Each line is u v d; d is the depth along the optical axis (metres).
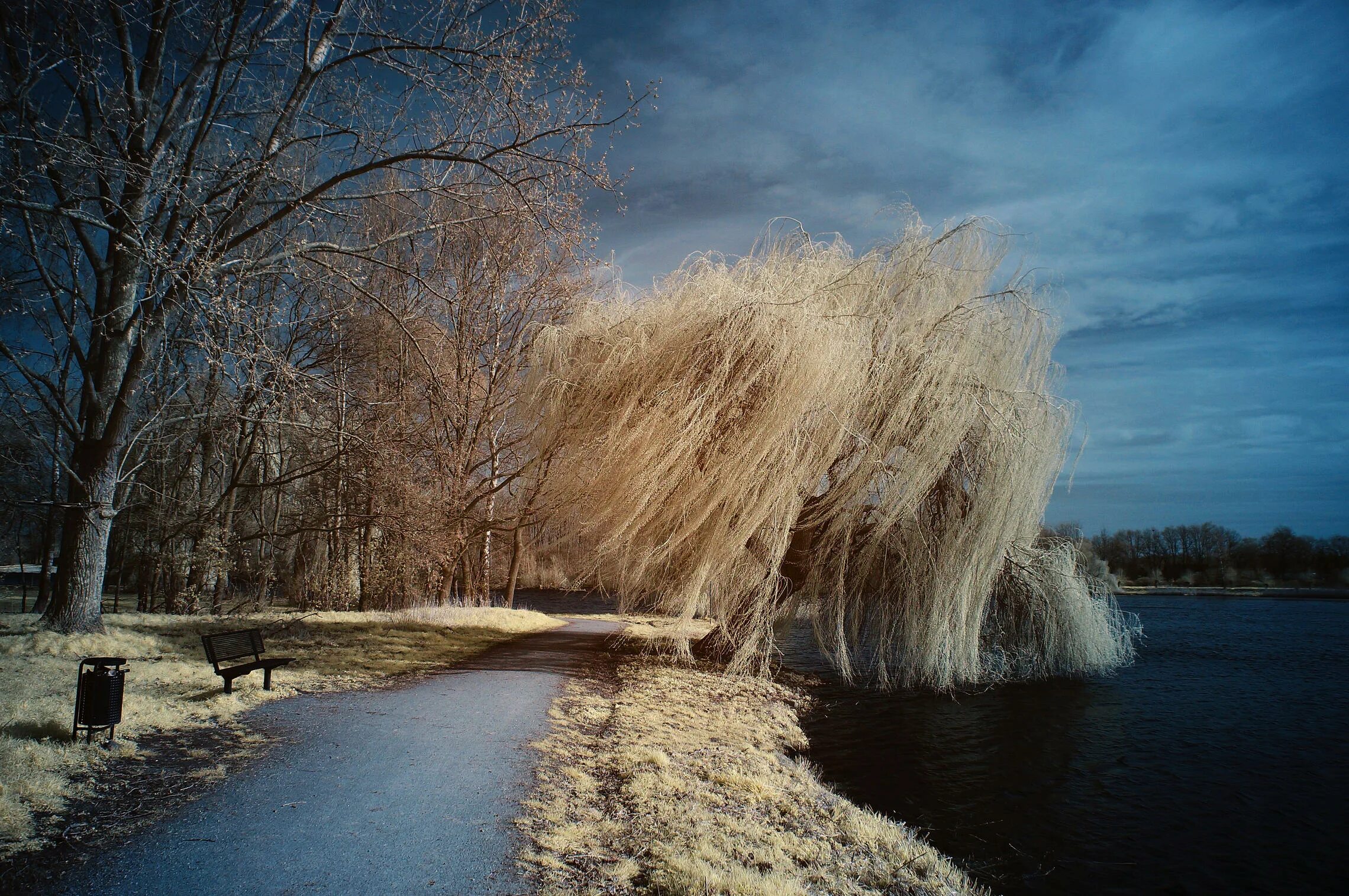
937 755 9.77
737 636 13.57
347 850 4.52
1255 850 7.22
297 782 5.64
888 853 5.90
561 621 23.67
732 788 6.70
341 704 8.42
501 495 22.50
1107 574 18.47
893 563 13.29
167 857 4.22
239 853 4.34
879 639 14.05
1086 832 7.46
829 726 10.88
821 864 5.30
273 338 14.55
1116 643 17.80
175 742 6.36
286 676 9.80
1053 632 15.36
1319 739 11.59
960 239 13.81
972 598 12.84
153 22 11.43
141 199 10.11
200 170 10.81
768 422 11.34
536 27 11.48
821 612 14.09
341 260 17.38
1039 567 15.23
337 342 17.31
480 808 5.40
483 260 21.17
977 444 12.98
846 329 12.23
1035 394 13.28
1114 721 12.37
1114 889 6.21
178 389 13.46
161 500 18.52
